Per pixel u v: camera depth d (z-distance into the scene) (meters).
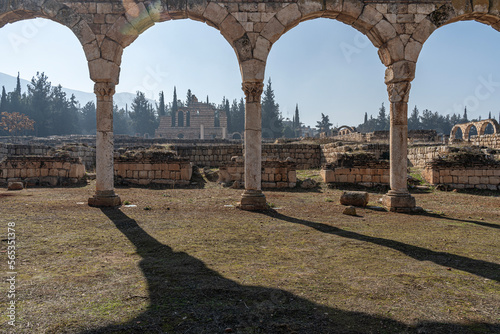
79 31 10.16
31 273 4.55
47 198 11.83
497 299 3.95
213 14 10.18
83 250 5.76
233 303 3.70
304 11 10.24
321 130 113.81
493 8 10.31
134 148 21.58
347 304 3.72
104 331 3.03
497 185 15.82
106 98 10.40
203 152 23.34
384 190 15.56
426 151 21.06
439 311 3.59
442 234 7.52
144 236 6.87
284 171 16.27
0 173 15.95
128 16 10.16
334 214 10.02
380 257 5.66
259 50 10.21
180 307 3.57
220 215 9.48
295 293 4.00
